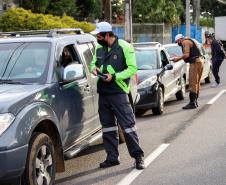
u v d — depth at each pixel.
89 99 11.62
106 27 10.97
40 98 9.27
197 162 11.70
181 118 17.98
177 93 22.94
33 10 45.22
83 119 11.20
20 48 10.76
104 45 11.13
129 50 10.99
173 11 63.44
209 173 10.78
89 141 11.45
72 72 10.24
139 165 11.22
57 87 10.03
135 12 60.75
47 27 33.91
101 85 11.16
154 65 19.86
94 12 56.31
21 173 8.27
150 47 20.81
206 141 13.91
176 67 22.08
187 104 20.81
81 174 11.04
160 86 18.97
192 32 66.44
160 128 16.17
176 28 63.34
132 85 13.77
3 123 8.20
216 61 27.55
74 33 12.90
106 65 11.01
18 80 10.00
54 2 47.25
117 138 11.63
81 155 12.80
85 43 12.49
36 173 8.87
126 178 10.58
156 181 10.30
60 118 9.91
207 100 22.44
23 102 8.73
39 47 10.70
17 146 8.15
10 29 34.06
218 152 12.61
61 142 9.90
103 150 13.30
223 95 24.09
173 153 12.64
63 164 9.96
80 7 54.97
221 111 19.22
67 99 10.33
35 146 8.73
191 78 20.02
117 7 63.25
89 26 38.50
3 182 8.18
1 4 43.34
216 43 27.53
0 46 10.92
